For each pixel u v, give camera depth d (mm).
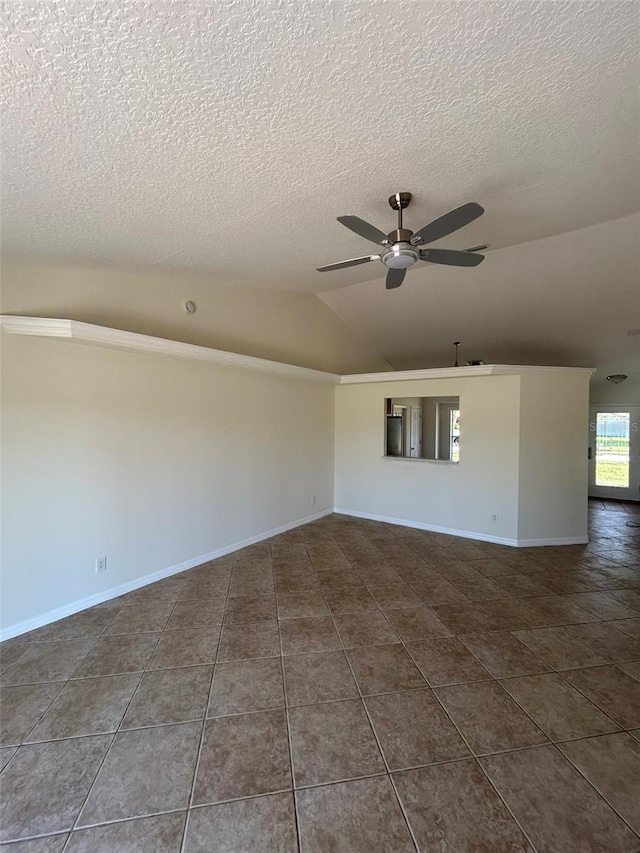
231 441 4344
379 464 5695
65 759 1705
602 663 2404
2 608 2629
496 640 2656
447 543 4730
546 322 4910
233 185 1945
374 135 1622
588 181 2248
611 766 1678
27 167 1645
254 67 1189
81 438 3041
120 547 3322
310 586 3520
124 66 1144
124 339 2980
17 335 2688
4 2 932
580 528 4812
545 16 1083
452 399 6664
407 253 2164
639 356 5816
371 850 1354
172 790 1569
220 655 2477
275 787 1582
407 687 2180
